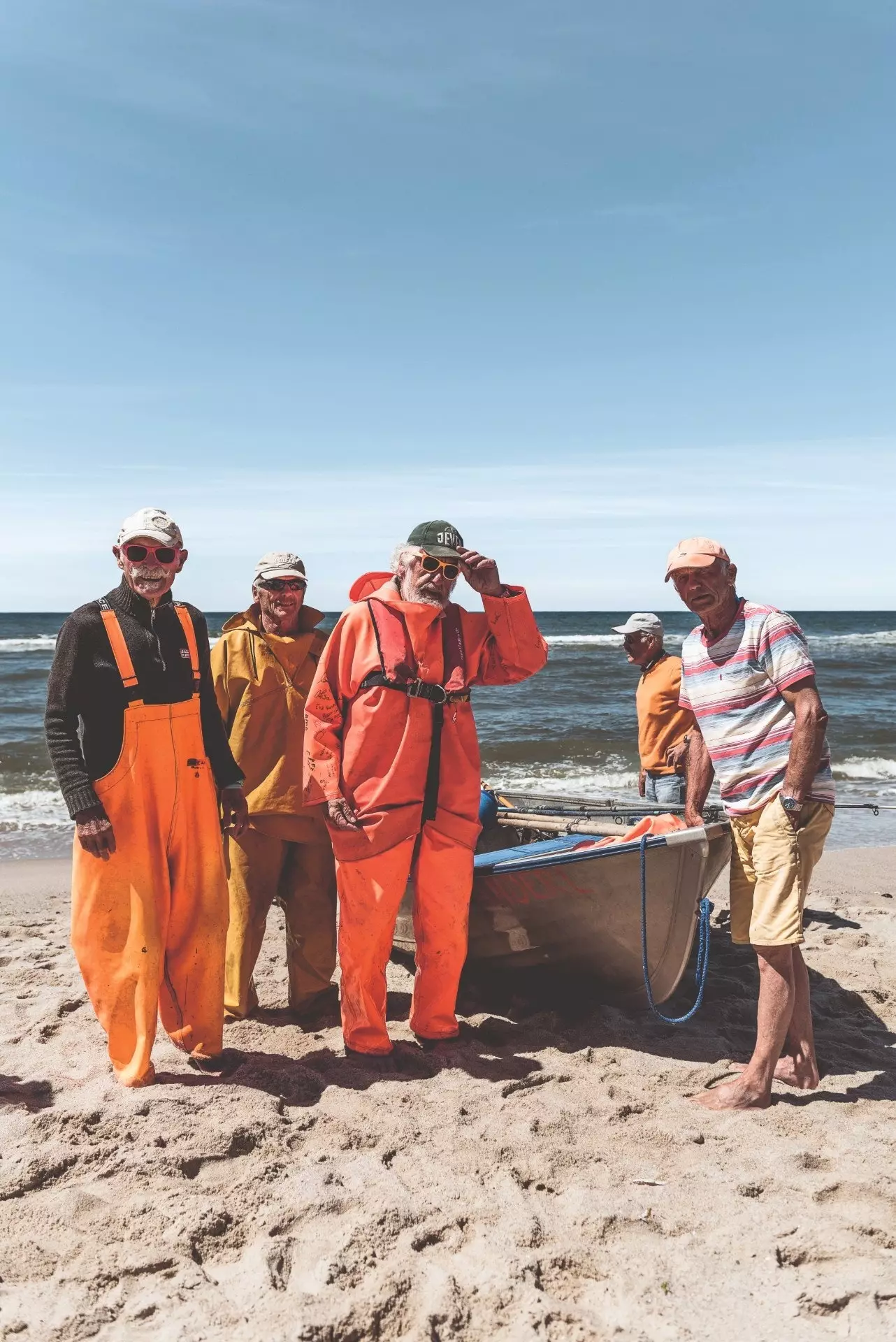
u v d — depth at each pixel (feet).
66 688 12.35
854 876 28.19
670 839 13.83
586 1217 9.94
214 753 13.41
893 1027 15.74
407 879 15.31
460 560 13.53
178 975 13.25
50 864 30.91
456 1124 11.94
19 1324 8.34
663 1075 13.66
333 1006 15.79
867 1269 9.17
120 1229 9.69
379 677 13.47
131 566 12.31
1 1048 14.23
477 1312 8.61
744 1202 10.31
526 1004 16.57
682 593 12.94
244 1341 8.15
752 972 18.81
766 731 12.64
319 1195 10.15
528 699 90.22
